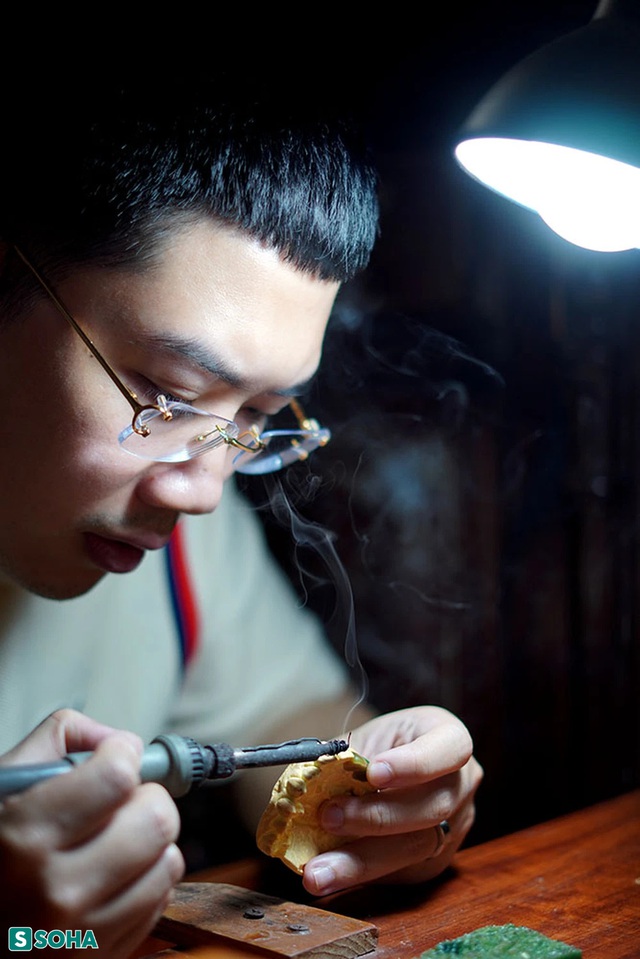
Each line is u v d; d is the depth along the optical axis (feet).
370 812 3.84
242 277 3.63
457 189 7.67
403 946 3.50
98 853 2.61
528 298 7.68
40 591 4.25
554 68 3.70
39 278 3.69
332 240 3.79
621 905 3.84
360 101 7.42
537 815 7.92
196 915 3.55
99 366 3.69
